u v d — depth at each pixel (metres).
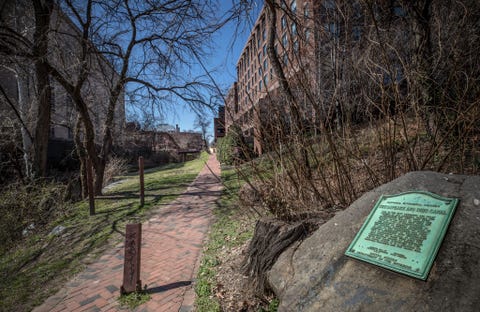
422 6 3.60
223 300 2.84
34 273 4.25
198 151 36.53
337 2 3.20
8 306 3.31
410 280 1.52
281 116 3.33
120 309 2.98
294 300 1.88
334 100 3.21
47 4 8.86
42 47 9.02
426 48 3.40
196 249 4.64
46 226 7.35
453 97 3.01
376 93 3.22
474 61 2.71
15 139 10.38
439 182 1.98
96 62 10.95
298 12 3.66
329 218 2.80
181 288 3.31
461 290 1.31
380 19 3.67
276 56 3.56
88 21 9.31
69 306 3.16
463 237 1.52
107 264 4.33
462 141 2.87
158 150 34.69
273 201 3.09
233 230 5.13
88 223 6.91
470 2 2.95
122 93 11.70
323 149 3.40
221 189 10.29
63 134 24.67
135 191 11.30
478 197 1.69
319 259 2.10
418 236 1.67
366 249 1.85
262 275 2.77
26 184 9.01
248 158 3.37
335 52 3.24
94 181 10.71
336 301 1.67
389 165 2.99
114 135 14.41
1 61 8.93
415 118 3.25
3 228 6.72
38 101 9.62
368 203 2.28
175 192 10.45
